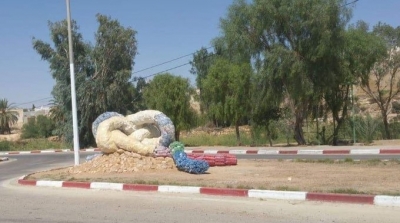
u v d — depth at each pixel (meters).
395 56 39.06
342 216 9.17
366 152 22.97
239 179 14.45
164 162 17.34
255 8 30.30
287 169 16.77
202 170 16.17
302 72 29.36
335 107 32.12
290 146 30.36
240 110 33.66
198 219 9.35
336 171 15.55
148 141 17.92
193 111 38.50
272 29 30.56
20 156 37.84
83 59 45.34
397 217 8.91
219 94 34.38
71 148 45.06
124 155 17.77
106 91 45.22
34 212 10.77
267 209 10.19
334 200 10.62
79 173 17.55
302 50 29.56
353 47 31.61
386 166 16.31
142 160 17.52
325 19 28.52
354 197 10.41
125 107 47.47
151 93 38.59
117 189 13.97
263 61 30.58
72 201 12.29
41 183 15.90
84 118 44.56
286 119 32.56
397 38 39.91
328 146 28.28
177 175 15.81
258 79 31.06
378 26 40.41
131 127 18.38
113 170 17.22
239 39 31.14
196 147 34.34
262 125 33.47
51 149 45.75
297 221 8.86
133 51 47.50
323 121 33.66
